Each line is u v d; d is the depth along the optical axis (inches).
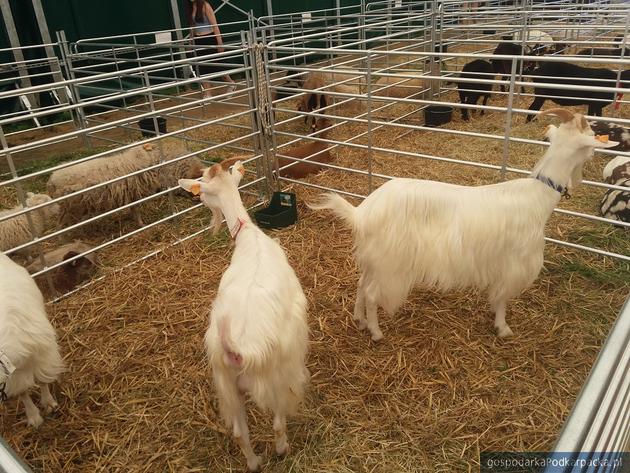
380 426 114.7
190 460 110.7
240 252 108.5
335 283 167.6
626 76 299.7
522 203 124.7
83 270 178.5
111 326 155.4
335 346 139.4
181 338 147.9
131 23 474.0
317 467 106.0
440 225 123.6
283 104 399.9
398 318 148.9
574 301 150.7
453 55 235.9
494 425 112.8
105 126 176.4
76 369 138.5
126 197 213.2
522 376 125.6
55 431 119.6
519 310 148.4
